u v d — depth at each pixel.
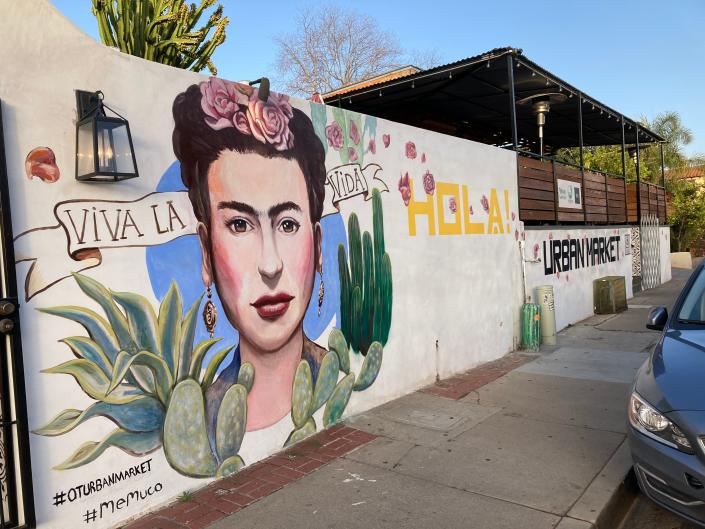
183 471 4.21
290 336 5.14
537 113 11.85
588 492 4.19
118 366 3.80
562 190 11.59
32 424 3.36
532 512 3.91
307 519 3.85
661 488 3.62
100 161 3.48
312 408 5.41
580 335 10.77
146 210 3.99
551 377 7.56
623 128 15.83
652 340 9.95
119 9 6.78
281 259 5.03
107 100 3.77
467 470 4.60
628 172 26.16
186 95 4.27
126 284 3.86
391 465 4.72
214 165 4.47
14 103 3.31
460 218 7.86
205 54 7.51
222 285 4.52
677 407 3.57
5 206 3.24
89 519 3.63
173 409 4.15
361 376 6.05
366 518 3.86
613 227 15.13
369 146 6.20
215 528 3.74
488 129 16.11
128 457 3.85
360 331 6.02
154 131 4.05
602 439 5.24
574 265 12.27
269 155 4.92
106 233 3.75
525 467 4.64
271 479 4.48
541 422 5.75
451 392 6.84
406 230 6.77
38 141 3.41
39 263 3.41
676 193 30.81
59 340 3.50
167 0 7.09
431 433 5.45
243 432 4.70
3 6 3.28
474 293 8.18
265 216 4.89
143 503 3.94
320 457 4.91
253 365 4.79
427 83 10.90
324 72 33.06
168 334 4.12
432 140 7.28
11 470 3.25
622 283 13.98
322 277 5.52
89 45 3.67
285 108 5.11
